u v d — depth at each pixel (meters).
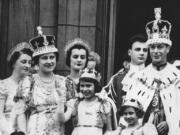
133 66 10.98
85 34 12.56
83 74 10.37
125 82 10.81
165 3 14.32
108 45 13.37
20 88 10.46
